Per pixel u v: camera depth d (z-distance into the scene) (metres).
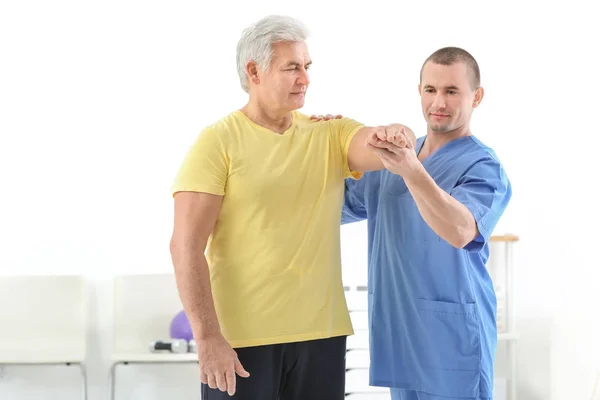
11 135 5.25
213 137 2.30
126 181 5.29
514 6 5.21
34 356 4.95
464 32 5.27
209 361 2.24
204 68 5.31
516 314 5.22
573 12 4.69
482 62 5.25
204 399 2.34
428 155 2.80
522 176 5.21
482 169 2.65
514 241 5.02
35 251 5.24
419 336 2.69
